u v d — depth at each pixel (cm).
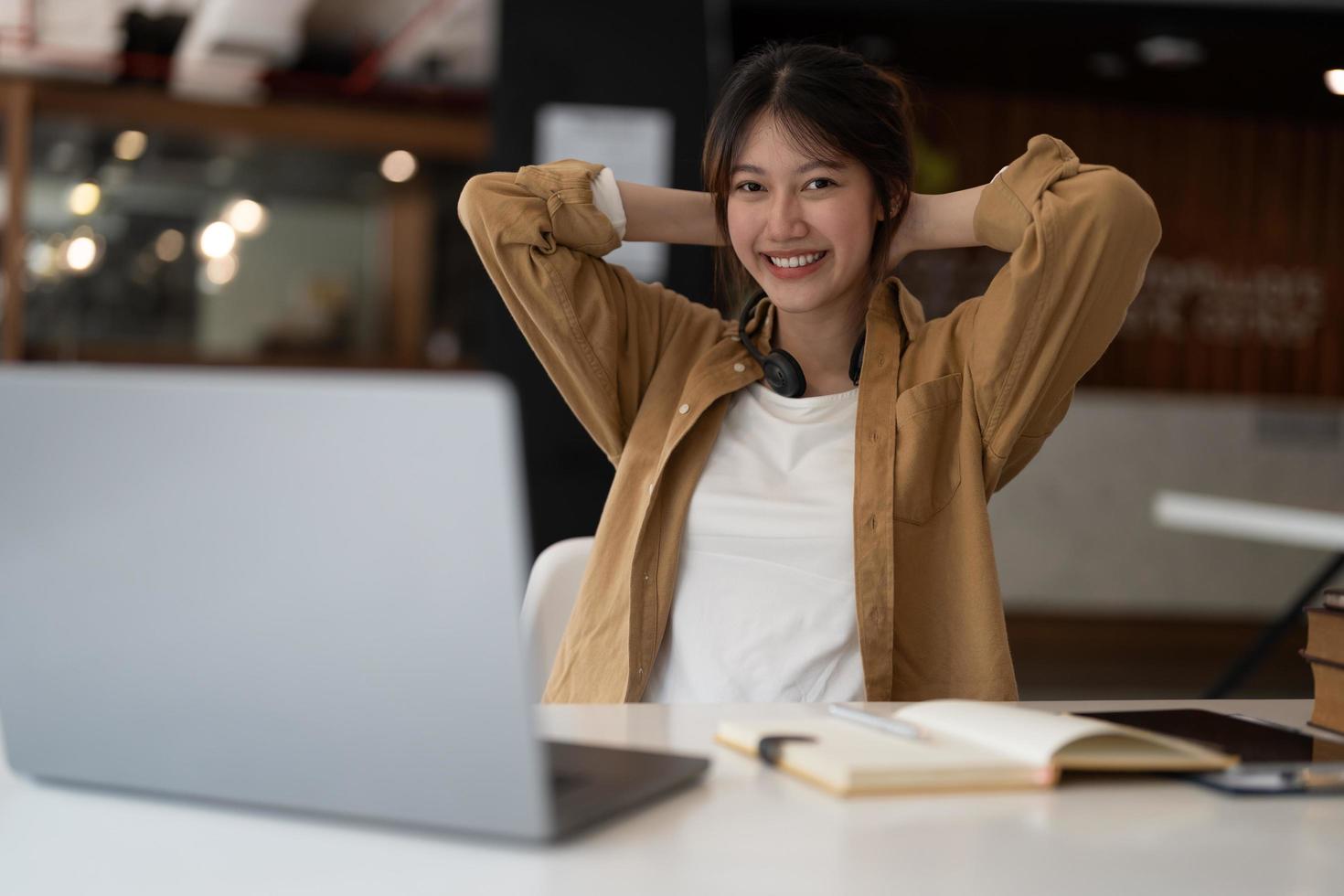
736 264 184
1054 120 796
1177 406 680
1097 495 677
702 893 70
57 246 770
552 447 438
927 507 160
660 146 441
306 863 74
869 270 172
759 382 173
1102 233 153
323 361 842
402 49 749
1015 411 160
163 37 718
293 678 80
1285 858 78
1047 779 91
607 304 176
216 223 811
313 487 77
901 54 710
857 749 93
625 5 440
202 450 79
